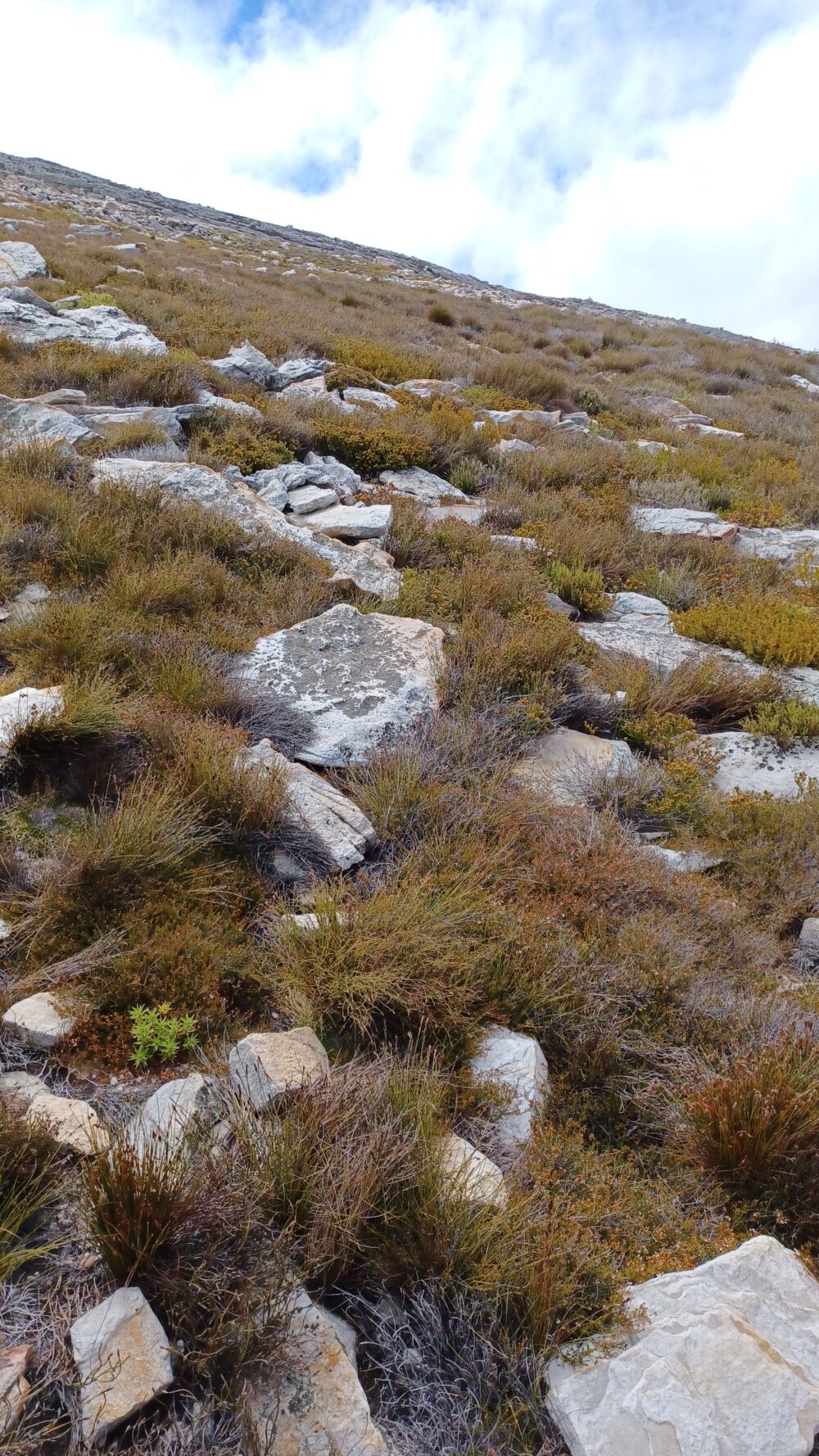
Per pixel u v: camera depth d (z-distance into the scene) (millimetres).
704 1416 2045
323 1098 2674
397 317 22625
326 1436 1979
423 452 10750
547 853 4176
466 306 27594
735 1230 2752
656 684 6234
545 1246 2359
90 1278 2252
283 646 5719
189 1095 2689
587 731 5895
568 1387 2131
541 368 17875
